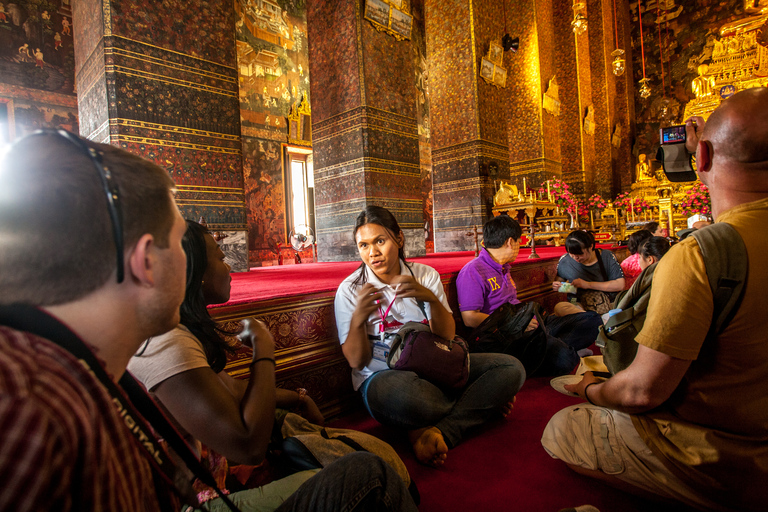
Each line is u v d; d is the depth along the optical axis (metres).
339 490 0.93
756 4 16.56
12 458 0.28
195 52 5.84
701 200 11.26
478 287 3.03
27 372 0.35
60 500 0.33
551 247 10.20
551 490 1.75
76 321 0.48
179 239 0.59
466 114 10.34
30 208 0.43
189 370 1.03
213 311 2.09
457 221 10.69
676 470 1.28
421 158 18.30
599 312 4.02
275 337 2.37
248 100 14.16
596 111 19.17
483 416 2.20
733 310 1.08
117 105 5.14
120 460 0.45
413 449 2.07
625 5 20.95
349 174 8.45
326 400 2.63
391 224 2.21
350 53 8.19
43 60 10.74
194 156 5.82
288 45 15.32
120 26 5.17
